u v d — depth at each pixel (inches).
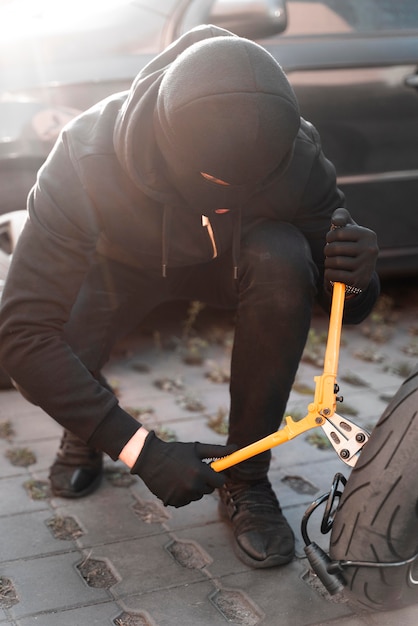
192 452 64.2
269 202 75.8
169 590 75.9
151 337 148.4
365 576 57.8
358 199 143.9
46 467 100.4
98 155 68.6
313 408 61.9
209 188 62.6
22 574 78.0
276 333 75.7
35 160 121.9
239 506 83.6
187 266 82.4
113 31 128.4
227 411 118.0
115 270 83.0
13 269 68.2
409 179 146.1
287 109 59.0
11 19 131.3
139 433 65.7
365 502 56.1
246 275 76.4
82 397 65.7
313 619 71.6
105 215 69.9
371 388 128.5
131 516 89.4
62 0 133.4
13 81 122.7
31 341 66.6
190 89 58.1
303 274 75.4
